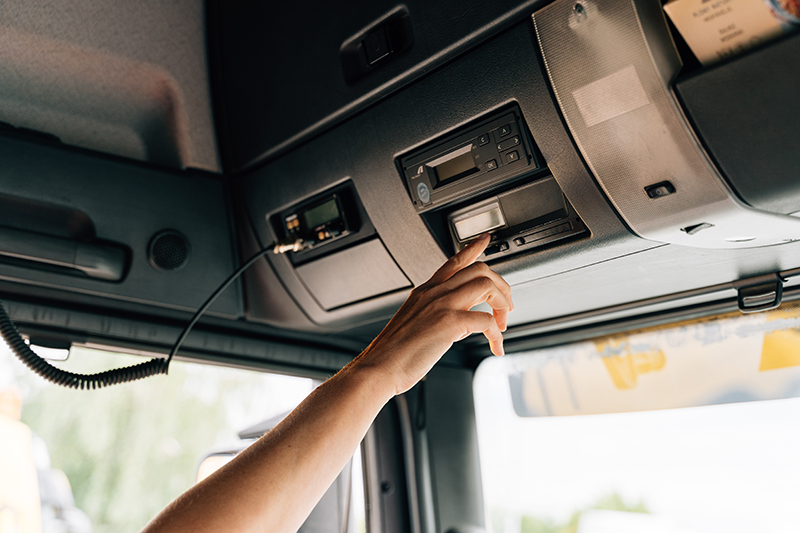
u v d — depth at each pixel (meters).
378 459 1.88
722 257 1.22
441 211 1.32
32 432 1.52
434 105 1.16
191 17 1.43
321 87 1.30
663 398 1.62
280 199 1.51
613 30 0.91
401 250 1.39
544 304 1.57
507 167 1.11
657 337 1.65
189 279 1.54
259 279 1.64
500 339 0.81
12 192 1.29
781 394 1.44
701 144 0.91
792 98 0.81
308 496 0.58
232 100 1.49
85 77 1.36
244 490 0.54
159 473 2.01
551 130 1.05
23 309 1.33
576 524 1.75
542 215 1.18
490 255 1.26
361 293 1.54
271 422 1.96
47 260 1.33
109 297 1.42
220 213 1.62
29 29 1.24
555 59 0.99
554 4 0.96
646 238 1.10
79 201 1.38
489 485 1.96
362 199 1.37
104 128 1.47
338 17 1.23
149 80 1.43
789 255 1.21
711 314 1.54
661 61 0.89
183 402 2.09
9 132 1.32
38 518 1.48
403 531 1.84
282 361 1.78
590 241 1.15
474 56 1.08
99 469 1.89
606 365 1.73
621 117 0.96
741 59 0.81
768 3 0.76
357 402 0.64
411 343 0.70
